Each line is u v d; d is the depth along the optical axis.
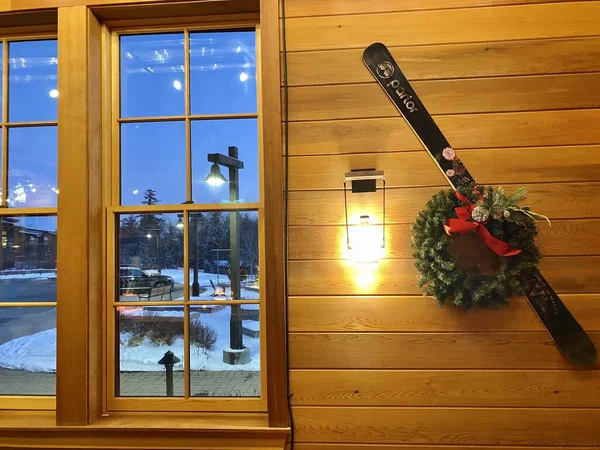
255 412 1.72
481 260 1.61
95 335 1.73
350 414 1.61
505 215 1.48
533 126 1.66
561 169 1.64
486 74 1.68
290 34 1.74
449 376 1.61
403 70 1.70
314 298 1.66
